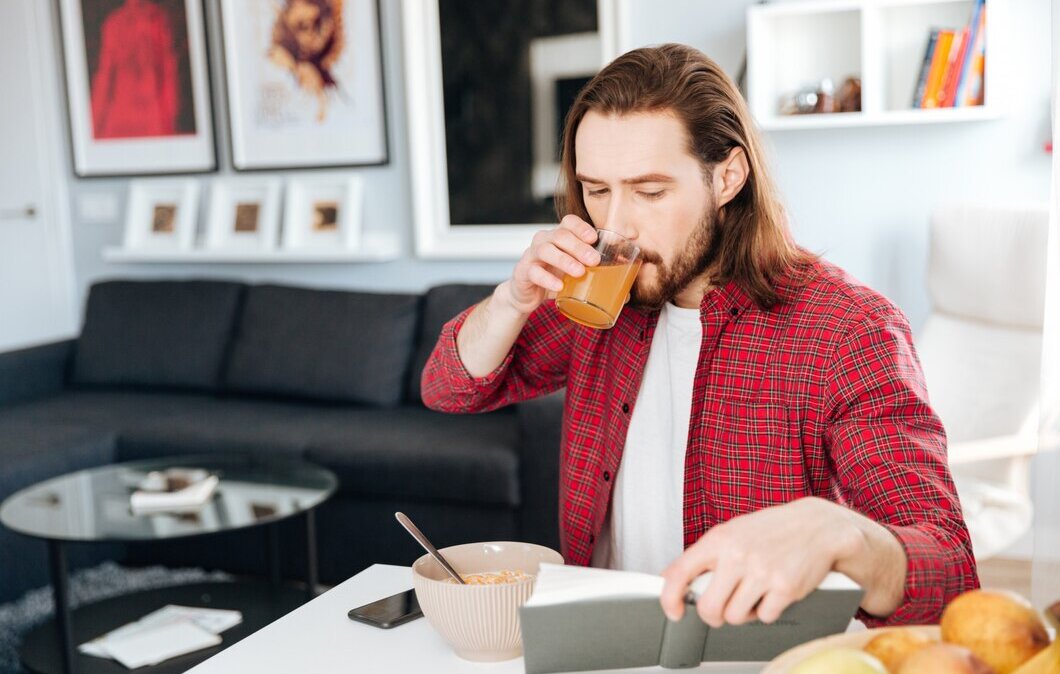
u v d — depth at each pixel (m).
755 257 1.15
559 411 2.79
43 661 2.24
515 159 3.68
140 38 4.24
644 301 1.15
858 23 3.16
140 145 4.32
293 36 3.97
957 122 3.11
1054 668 0.62
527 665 0.80
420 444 2.97
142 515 2.43
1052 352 0.84
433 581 0.94
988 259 2.50
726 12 3.32
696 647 0.79
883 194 3.23
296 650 1.00
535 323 1.37
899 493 0.98
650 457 1.24
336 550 3.09
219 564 3.21
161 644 2.23
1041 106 3.00
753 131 1.16
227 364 3.76
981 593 0.67
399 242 3.93
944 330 2.62
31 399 3.87
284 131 4.04
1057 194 0.87
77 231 4.53
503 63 3.65
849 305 1.12
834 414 1.10
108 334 3.98
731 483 1.17
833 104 3.18
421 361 3.46
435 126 3.77
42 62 4.45
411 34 3.73
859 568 0.77
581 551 1.30
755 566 0.72
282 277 4.16
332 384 3.52
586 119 1.11
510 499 2.85
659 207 1.10
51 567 2.28
